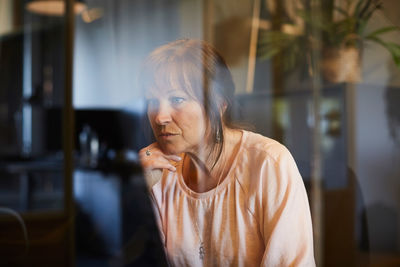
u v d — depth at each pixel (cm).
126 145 68
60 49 73
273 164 66
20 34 82
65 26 71
